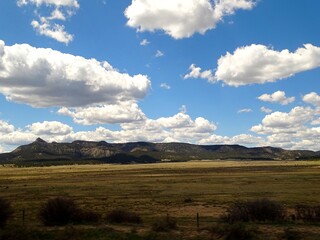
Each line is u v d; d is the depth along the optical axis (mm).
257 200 38312
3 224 33812
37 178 145250
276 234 29000
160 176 144875
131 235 28656
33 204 60750
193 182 107250
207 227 31672
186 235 29219
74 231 29641
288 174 141750
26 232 29219
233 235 27891
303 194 69812
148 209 52531
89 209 53750
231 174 150000
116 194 76500
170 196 70188
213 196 68938
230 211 39000
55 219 36250
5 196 76750
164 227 31625
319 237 27594
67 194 78312
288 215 41156
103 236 28578
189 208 52594
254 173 154250
